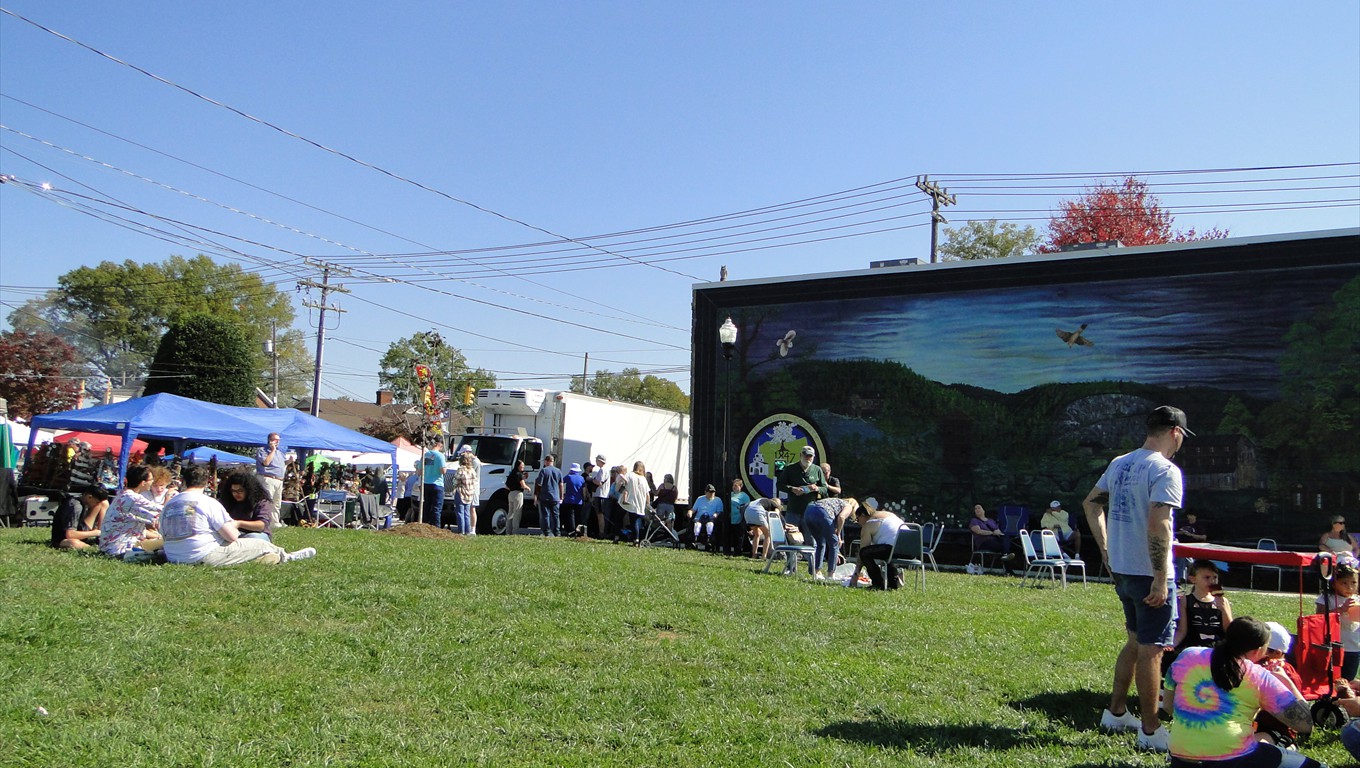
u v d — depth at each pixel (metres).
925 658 7.57
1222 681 4.52
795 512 13.88
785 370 21.06
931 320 19.77
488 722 5.48
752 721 5.70
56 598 7.67
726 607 9.26
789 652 7.49
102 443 25.84
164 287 64.94
